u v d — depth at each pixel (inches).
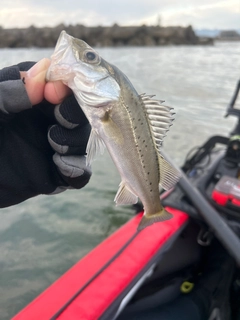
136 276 13.4
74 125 7.8
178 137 41.3
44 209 27.0
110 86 8.0
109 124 8.2
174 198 18.0
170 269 16.9
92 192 29.1
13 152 8.1
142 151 8.7
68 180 8.3
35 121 8.2
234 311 15.0
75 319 11.4
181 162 33.3
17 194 8.3
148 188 9.1
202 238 16.9
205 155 21.9
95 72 7.8
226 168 19.8
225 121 49.3
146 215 9.4
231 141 19.9
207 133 43.2
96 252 14.9
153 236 15.6
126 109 8.4
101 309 11.9
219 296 15.5
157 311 15.0
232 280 16.3
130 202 9.2
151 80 89.0
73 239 23.5
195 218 16.7
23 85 7.2
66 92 7.6
